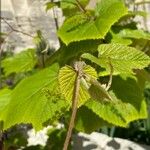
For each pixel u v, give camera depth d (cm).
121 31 37
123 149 67
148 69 40
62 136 50
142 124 77
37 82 32
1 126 36
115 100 24
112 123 34
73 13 38
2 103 34
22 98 31
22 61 43
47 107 30
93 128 37
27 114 30
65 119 48
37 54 40
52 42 57
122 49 22
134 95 35
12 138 50
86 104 33
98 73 31
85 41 34
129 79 36
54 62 37
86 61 33
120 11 32
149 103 72
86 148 66
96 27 31
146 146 69
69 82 19
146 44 38
